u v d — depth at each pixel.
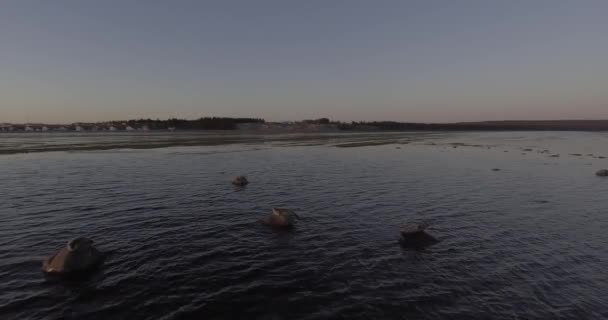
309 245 14.80
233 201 22.64
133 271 12.05
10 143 79.25
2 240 14.83
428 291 10.89
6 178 30.19
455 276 11.95
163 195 24.11
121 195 23.91
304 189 26.94
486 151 64.31
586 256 13.77
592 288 11.19
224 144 80.62
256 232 16.42
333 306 10.01
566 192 26.30
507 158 51.31
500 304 10.18
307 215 19.53
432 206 21.77
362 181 30.70
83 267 11.89
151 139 103.56
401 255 13.77
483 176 33.88
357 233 16.44
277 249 14.30
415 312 9.72
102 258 13.02
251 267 12.53
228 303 10.10
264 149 66.31
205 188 26.86
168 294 10.56
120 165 39.84
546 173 35.97
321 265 12.77
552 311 9.84
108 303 10.02
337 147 72.38
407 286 11.22
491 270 12.43
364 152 60.59
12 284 10.98
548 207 21.64
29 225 16.92
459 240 15.53
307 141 95.75
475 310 9.84
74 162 42.16
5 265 12.34
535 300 10.41
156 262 12.81
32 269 12.05
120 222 17.62
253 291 10.81
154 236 15.62
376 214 19.84
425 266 12.74
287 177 32.62
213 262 12.92
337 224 17.86
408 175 34.25
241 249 14.23
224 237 15.66
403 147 74.00
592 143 94.06
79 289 10.74
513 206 21.86
